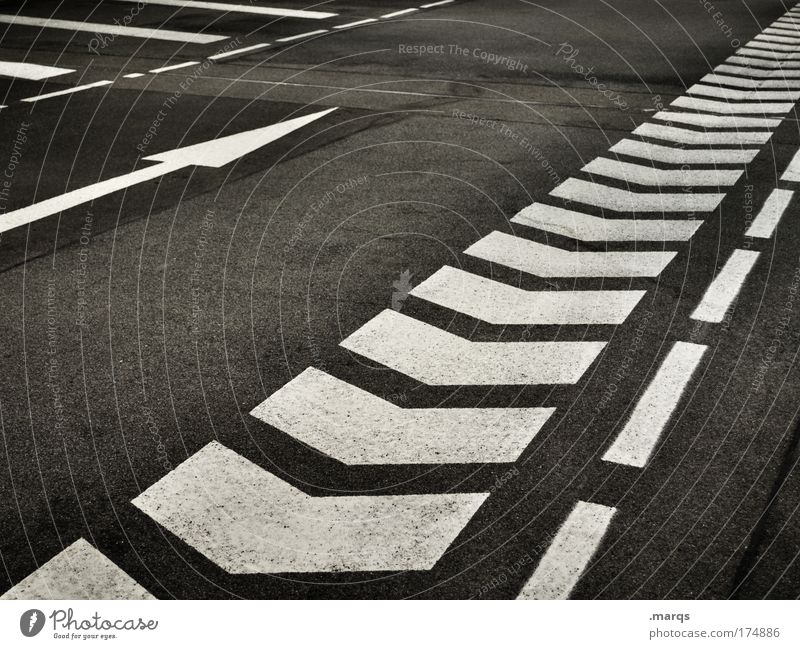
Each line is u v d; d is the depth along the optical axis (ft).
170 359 13.96
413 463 11.57
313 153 24.25
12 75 33.60
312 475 11.32
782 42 42.45
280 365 13.85
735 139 26.22
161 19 46.68
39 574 9.69
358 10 50.44
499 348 14.43
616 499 10.80
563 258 17.88
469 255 17.94
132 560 9.89
